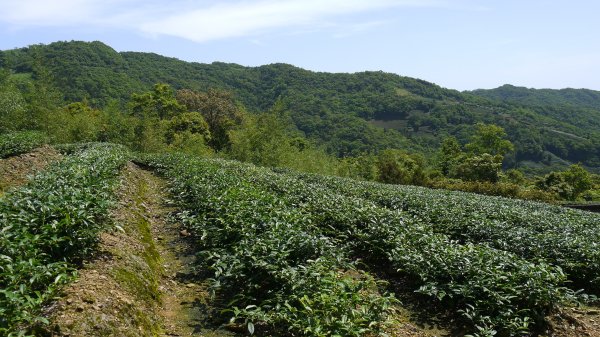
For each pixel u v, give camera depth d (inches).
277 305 263.6
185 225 473.1
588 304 379.2
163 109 2178.9
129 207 479.2
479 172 1765.5
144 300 280.8
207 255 385.1
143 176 852.6
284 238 351.9
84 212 302.8
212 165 865.5
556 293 316.5
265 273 313.3
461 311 301.1
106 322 221.1
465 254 358.6
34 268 234.2
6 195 333.4
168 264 386.9
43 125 1277.1
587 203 1218.6
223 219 413.4
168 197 673.0
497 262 356.8
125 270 292.4
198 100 2440.9
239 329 269.7
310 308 249.3
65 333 202.4
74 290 236.8
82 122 1354.6
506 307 304.0
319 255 347.6
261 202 475.8
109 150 850.8
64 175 445.1
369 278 336.5
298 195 631.2
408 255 378.0
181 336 262.1
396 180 1547.7
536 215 651.5
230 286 325.1
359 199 602.2
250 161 1492.4
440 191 1010.7
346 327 238.2
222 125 2177.7
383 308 270.5
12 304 200.7
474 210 671.1
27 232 269.0
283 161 1513.3
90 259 291.3
